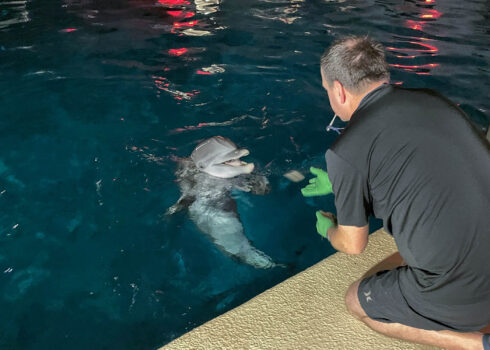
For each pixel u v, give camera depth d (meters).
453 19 8.92
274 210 4.03
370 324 2.52
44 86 6.00
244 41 7.52
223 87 6.04
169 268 3.48
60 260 3.54
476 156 1.96
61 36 7.66
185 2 9.66
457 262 1.97
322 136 5.07
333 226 2.96
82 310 3.16
